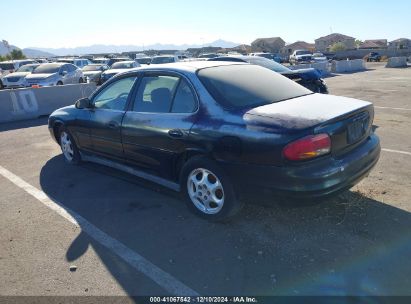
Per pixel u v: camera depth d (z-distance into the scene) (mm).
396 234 3334
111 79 4824
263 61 9891
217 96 3570
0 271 3098
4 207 4387
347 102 3689
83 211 4164
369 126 3732
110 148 4777
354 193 4207
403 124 7793
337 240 3285
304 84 9164
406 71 25375
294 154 2971
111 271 3025
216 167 3461
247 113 3332
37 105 11391
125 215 4008
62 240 3559
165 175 4109
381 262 2951
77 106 5055
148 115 4082
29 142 7805
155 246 3367
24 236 3674
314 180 3000
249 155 3188
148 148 4125
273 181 3104
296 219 3688
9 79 18781
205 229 3613
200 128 3518
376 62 45781
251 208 3961
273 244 3279
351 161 3258
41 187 4973
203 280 2855
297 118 3119
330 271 2871
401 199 4023
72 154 5801
